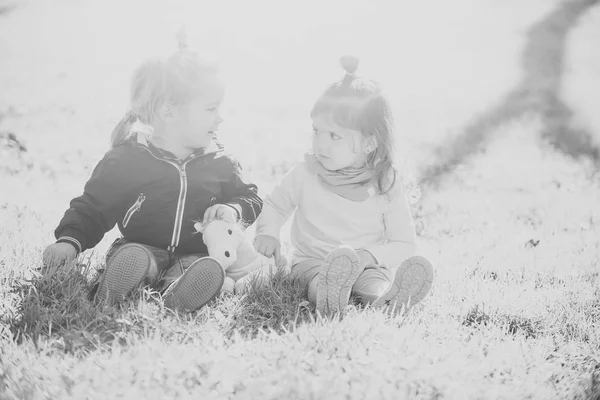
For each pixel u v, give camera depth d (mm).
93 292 3539
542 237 5367
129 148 3789
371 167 3799
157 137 3797
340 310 3389
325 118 3697
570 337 3510
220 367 2760
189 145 3795
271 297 3564
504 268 4578
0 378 2715
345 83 3742
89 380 2682
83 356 2881
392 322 3291
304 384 2680
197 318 3332
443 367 2877
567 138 9586
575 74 13109
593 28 15914
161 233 3801
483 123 10117
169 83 3637
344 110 3658
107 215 3764
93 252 3949
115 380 2664
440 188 7039
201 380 2705
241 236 3730
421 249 4965
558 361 3189
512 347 3199
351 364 2840
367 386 2705
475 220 5875
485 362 3000
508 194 6848
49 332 3064
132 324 3117
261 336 3168
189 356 2840
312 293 3604
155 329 3117
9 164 6719
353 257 3309
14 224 4781
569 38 15234
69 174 6660
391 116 3795
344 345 2951
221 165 3906
